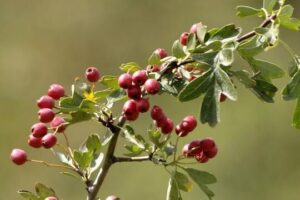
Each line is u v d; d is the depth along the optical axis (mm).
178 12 17375
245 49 4684
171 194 4789
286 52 16484
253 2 17484
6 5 17219
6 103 15617
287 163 14023
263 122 14516
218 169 13719
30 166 14008
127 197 13352
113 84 4816
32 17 17094
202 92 4613
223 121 14516
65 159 5016
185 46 4824
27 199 4953
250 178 13773
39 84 16250
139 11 17297
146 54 17000
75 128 14086
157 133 4723
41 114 4809
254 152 14172
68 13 17188
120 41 17062
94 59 16859
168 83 4762
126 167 13531
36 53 16688
